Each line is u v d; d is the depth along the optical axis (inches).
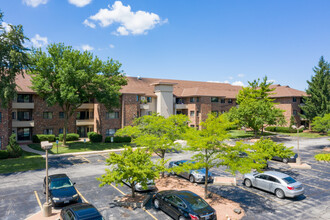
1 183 708.0
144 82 2075.5
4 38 930.7
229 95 2219.5
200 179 709.3
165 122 775.7
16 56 928.3
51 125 1509.6
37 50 1198.9
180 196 487.8
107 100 1284.4
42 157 1065.5
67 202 537.3
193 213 434.9
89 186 688.4
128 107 1569.9
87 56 1272.1
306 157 1117.1
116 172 534.3
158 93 1836.9
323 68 2009.1
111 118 1540.4
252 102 1592.0
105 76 1450.5
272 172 668.7
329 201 593.3
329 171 875.4
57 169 876.0
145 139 703.1
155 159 1045.2
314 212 528.7
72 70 1130.7
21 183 708.7
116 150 1242.6
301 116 2063.2
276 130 2043.6
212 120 589.0
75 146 1327.5
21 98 1396.4
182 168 580.1
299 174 834.8
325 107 1955.0
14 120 1336.1
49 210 490.0
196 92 1925.4
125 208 538.0
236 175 812.0
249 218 494.3
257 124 1553.9
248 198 608.7
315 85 2017.7
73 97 1127.6
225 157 571.2
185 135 617.9
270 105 1616.6
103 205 553.3
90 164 957.2
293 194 586.6
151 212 519.5
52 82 1222.9
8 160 996.6
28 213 506.9
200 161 586.2
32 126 1392.7
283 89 2150.6
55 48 1215.6
